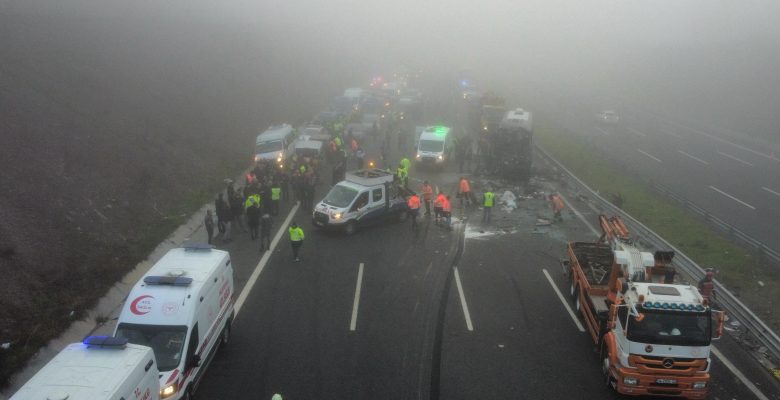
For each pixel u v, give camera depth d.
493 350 15.45
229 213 22.94
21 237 17.39
